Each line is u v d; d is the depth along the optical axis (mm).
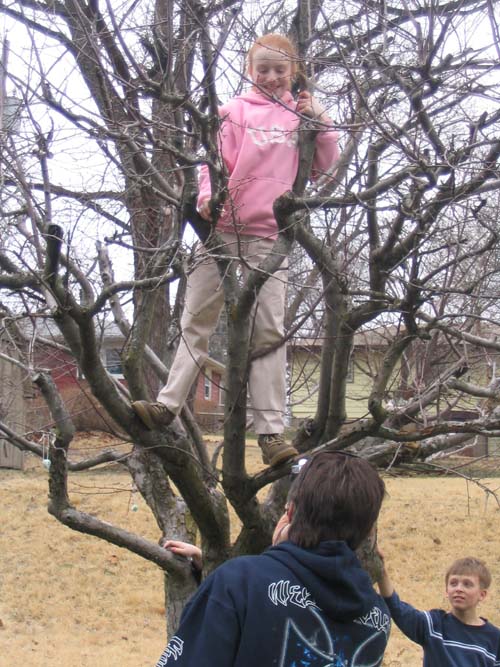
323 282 4312
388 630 2160
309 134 4207
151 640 9758
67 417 4293
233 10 4527
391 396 5242
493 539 12883
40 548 12289
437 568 11992
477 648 4168
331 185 4234
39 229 3832
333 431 4379
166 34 4383
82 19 3941
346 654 2037
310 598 2023
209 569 4883
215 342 8523
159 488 5426
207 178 3891
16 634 9742
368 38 4242
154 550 4648
